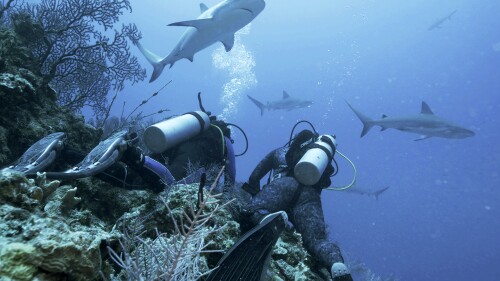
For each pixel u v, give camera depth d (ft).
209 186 11.90
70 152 10.94
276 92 411.13
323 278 12.26
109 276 6.51
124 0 20.59
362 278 29.73
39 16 19.92
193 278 6.35
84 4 19.77
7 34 14.94
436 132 42.16
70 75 20.74
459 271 280.72
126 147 10.11
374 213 309.01
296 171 12.41
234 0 23.49
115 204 10.89
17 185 5.63
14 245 4.23
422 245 301.84
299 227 12.45
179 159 12.44
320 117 395.96
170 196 9.86
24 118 11.98
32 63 15.72
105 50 20.43
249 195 16.02
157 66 24.36
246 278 7.78
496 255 309.83
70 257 4.54
